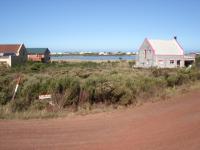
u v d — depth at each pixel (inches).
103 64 2903.5
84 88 609.0
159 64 2736.2
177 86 944.3
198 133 348.8
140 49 2891.2
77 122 428.5
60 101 562.6
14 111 513.7
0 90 618.2
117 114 501.0
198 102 610.5
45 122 426.9
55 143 315.6
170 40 2918.3
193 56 2888.8
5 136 341.1
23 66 2135.8
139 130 375.6
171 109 535.8
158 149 293.3
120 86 639.1
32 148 296.4
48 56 3922.2
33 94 597.0
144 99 666.8
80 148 298.4
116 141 324.2
